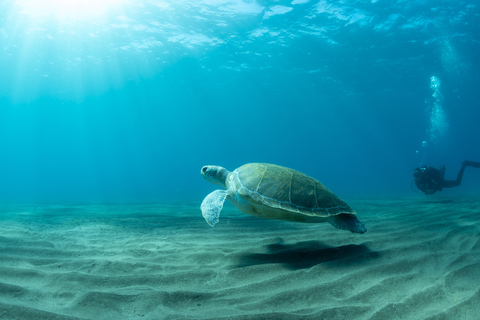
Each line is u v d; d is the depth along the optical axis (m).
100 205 12.80
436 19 21.58
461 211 6.43
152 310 2.22
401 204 9.37
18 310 2.02
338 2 20.09
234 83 38.66
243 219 6.52
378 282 2.52
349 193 19.03
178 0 19.91
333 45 25.89
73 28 23.50
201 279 2.83
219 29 23.84
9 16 21.55
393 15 21.25
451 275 2.52
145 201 15.83
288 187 3.44
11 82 38.44
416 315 1.98
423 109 51.88
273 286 2.59
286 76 34.41
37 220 6.86
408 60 28.55
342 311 2.06
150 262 3.32
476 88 38.16
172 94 45.66
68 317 2.01
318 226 5.29
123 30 23.81
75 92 43.72
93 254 3.68
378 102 45.53
